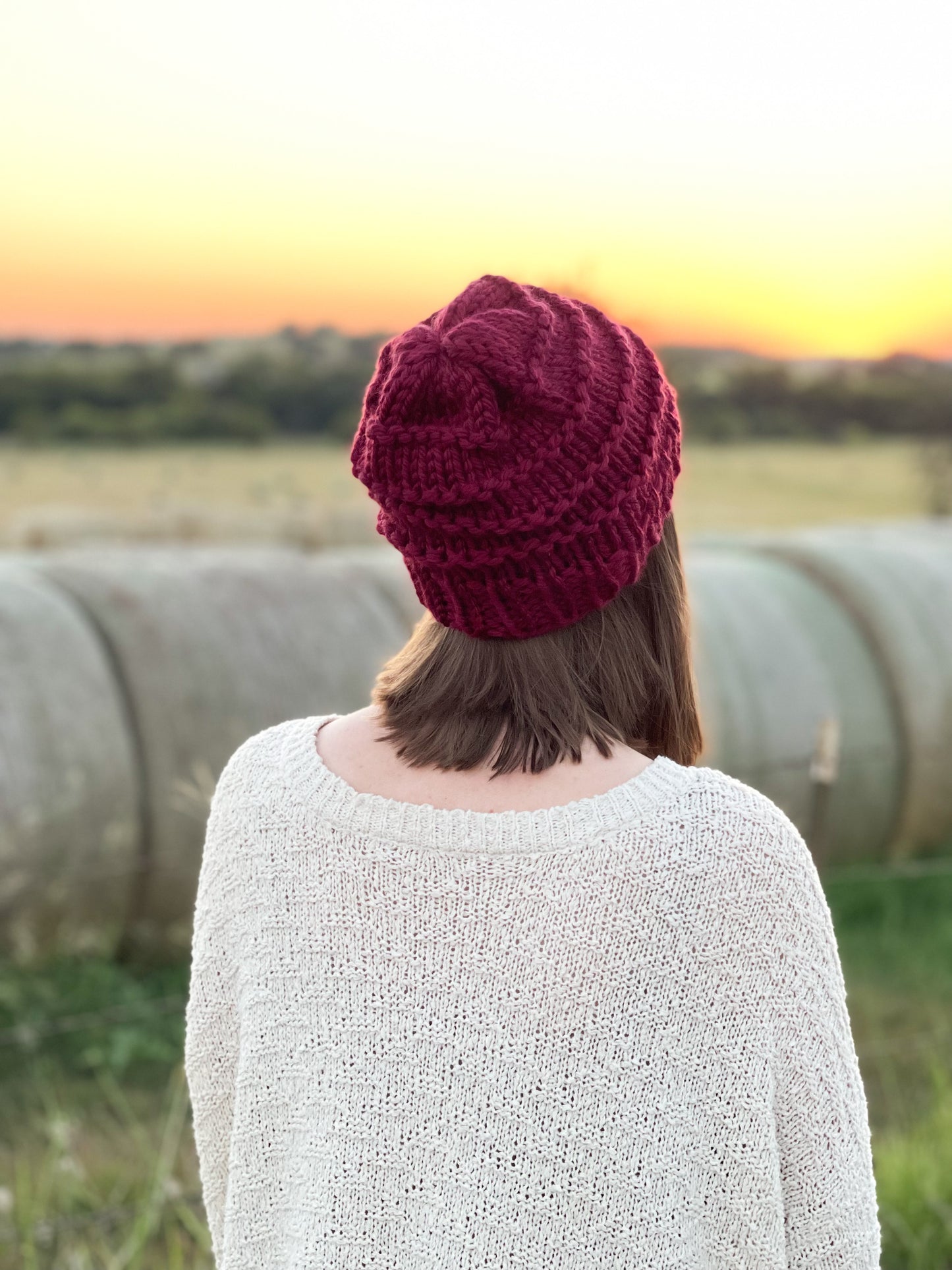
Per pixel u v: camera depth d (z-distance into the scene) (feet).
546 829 3.28
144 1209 8.49
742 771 18.51
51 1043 12.46
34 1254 8.03
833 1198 3.34
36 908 13.99
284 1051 3.44
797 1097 3.30
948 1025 13.56
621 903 3.20
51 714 14.08
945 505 96.73
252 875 3.53
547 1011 3.20
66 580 15.43
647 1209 3.19
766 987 3.24
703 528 77.71
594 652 3.55
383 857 3.36
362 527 40.06
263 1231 3.52
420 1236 3.23
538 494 3.28
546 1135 3.18
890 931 16.62
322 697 15.81
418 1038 3.27
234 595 16.03
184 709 14.94
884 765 19.77
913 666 19.95
